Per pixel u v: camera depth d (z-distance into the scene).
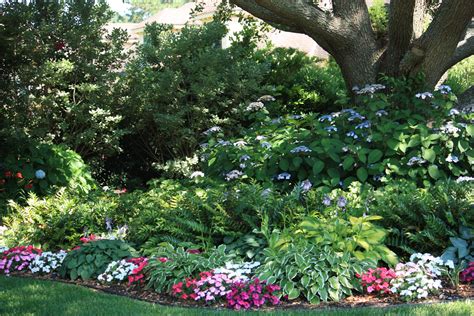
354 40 8.98
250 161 7.57
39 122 9.83
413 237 5.46
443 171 7.27
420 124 7.39
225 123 10.29
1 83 9.61
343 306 4.57
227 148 8.06
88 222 6.79
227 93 10.35
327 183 6.96
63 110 10.31
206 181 7.73
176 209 6.22
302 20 8.62
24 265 5.98
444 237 5.48
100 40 10.79
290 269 4.81
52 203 7.14
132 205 6.95
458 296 4.70
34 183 8.88
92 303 4.63
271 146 7.64
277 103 10.81
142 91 10.20
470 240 5.30
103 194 7.82
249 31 11.90
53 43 10.27
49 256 5.94
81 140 10.02
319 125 7.78
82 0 10.49
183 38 10.50
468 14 7.92
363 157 7.11
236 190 6.41
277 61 11.86
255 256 5.35
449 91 7.83
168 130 10.09
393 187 6.50
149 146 11.21
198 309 4.47
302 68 12.26
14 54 9.73
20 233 6.70
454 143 7.27
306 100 11.38
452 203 5.59
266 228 5.41
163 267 5.12
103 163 11.02
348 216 5.62
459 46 9.64
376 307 4.45
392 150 7.29
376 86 8.25
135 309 4.44
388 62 8.93
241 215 5.82
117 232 6.50
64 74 10.05
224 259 5.23
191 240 5.95
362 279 4.80
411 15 8.40
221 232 5.77
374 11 12.02
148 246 5.91
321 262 4.87
